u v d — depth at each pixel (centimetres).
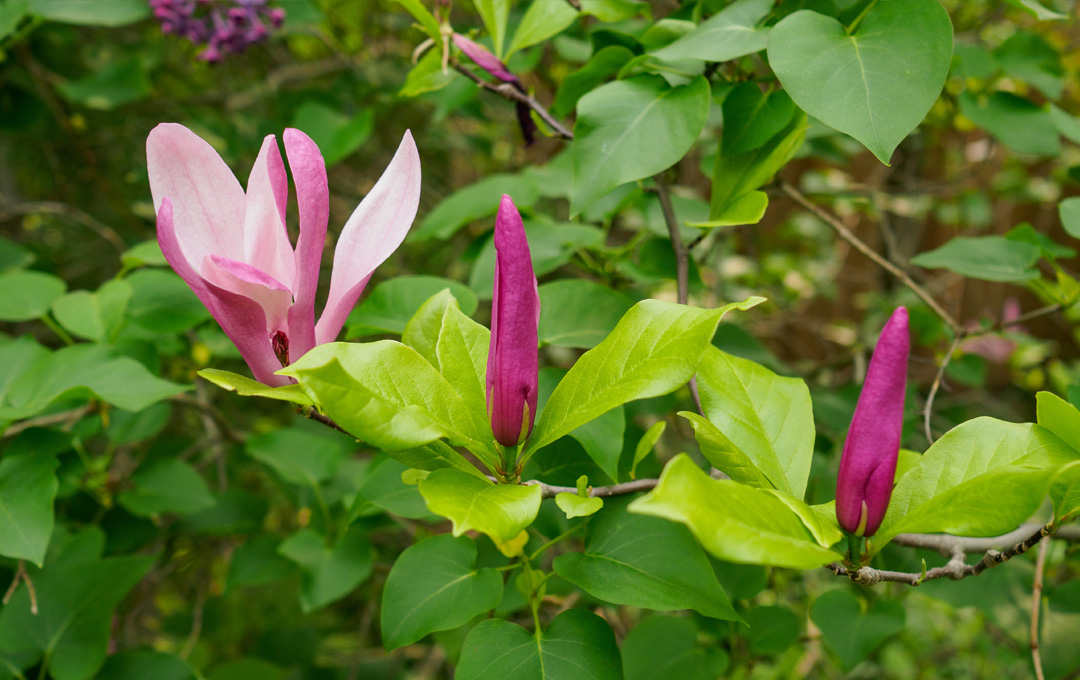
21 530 60
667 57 55
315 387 44
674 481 41
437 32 60
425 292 61
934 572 48
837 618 66
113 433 80
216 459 111
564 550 80
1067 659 66
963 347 88
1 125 112
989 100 72
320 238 46
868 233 146
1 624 65
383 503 59
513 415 46
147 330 76
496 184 77
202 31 90
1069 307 67
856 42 51
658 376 46
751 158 57
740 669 68
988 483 44
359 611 142
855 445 45
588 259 72
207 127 126
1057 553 76
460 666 50
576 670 50
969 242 68
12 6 82
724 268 126
